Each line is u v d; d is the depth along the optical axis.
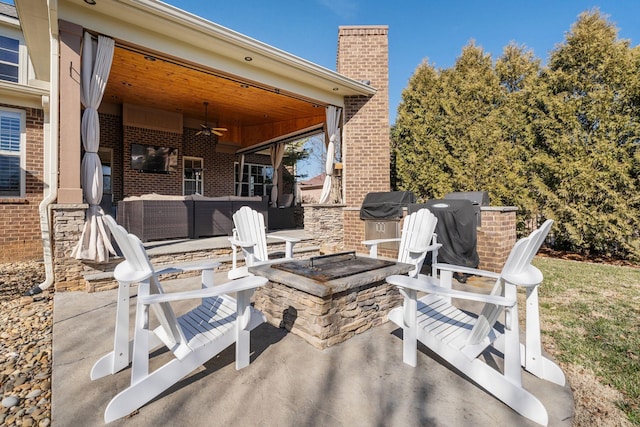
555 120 6.70
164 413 1.72
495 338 2.21
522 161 7.37
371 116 7.24
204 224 6.23
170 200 5.87
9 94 6.12
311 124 8.89
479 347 2.05
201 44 4.98
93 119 4.11
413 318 2.21
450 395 1.90
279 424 1.65
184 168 9.97
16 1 4.18
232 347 2.51
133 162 8.73
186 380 2.04
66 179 3.91
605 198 6.21
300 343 2.58
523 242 1.86
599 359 2.30
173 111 9.20
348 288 2.57
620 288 4.14
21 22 4.66
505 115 7.69
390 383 2.02
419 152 8.96
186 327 2.21
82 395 1.88
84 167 4.07
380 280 2.95
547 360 2.06
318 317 2.49
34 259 6.44
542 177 7.01
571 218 6.62
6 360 2.35
